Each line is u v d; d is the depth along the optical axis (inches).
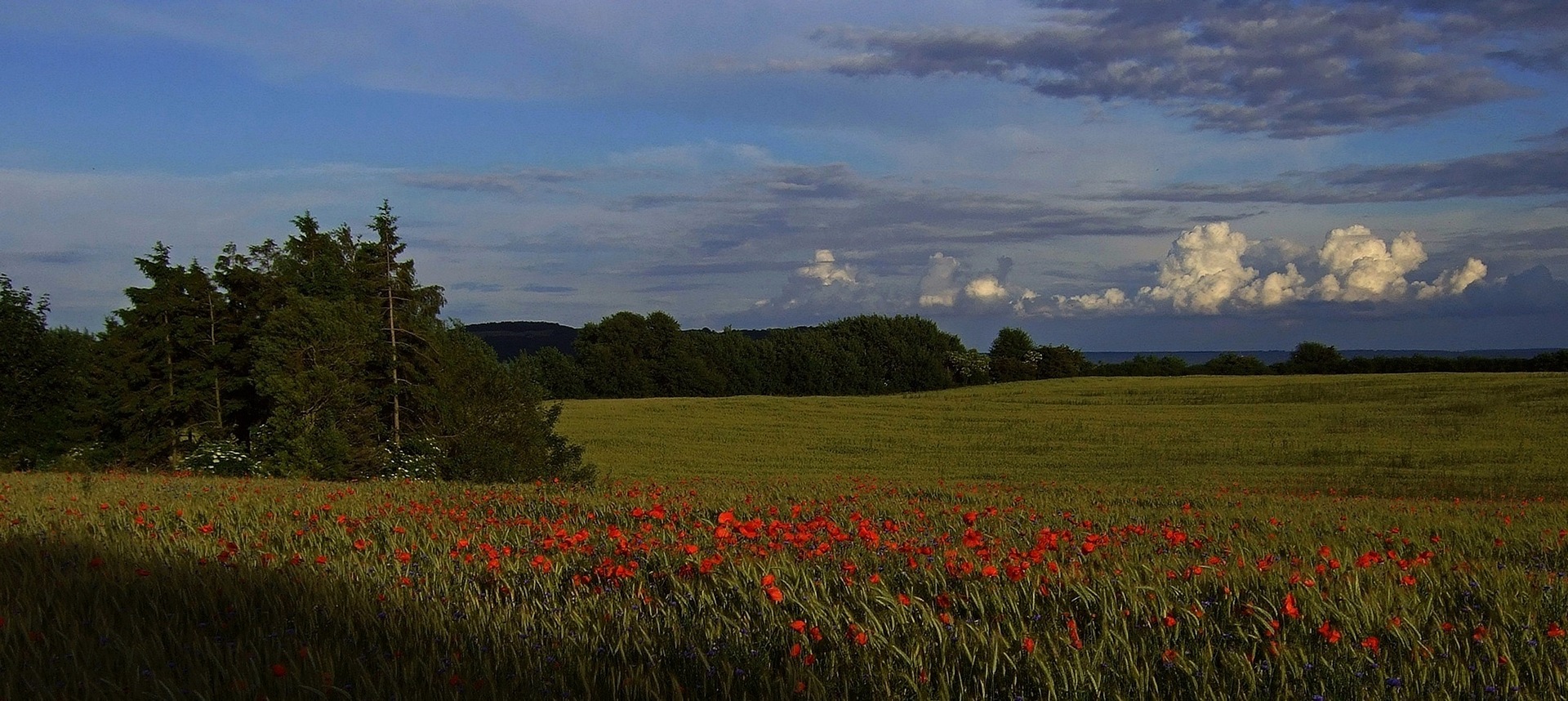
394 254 1491.1
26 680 171.0
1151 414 2704.2
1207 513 606.9
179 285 1462.8
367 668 191.6
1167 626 229.5
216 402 1459.2
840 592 264.8
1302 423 2379.4
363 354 1301.7
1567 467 1555.1
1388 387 2918.3
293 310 1282.0
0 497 555.8
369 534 389.7
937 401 3228.3
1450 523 530.9
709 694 194.9
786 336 4825.3
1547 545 412.5
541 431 1330.0
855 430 2549.2
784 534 339.9
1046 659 203.5
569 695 182.4
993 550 329.4
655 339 4498.0
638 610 243.6
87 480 661.9
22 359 1391.5
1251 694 192.2
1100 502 745.0
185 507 495.2
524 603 250.2
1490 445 1889.8
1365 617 235.5
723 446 2255.2
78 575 263.3
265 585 262.4
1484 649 219.0
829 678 195.9
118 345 1421.0
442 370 1349.7
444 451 1282.0
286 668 179.2
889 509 567.5
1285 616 238.4
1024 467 1839.3
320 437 1211.2
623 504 535.5
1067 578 265.9
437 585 276.7
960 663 209.2
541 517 461.4
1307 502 779.4
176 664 187.3
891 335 4793.3
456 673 185.0
